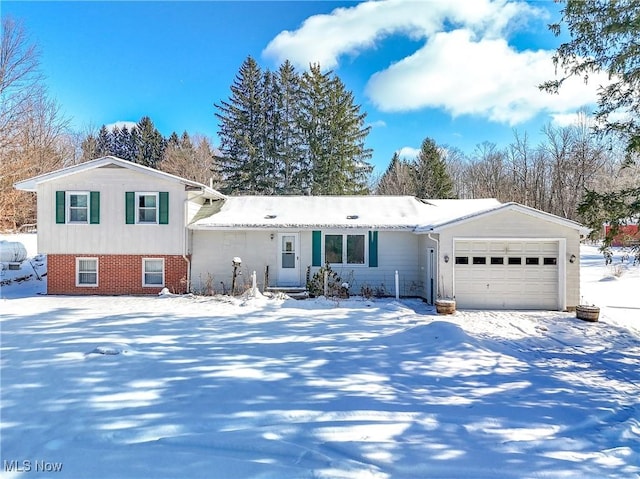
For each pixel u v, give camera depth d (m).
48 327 9.45
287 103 36.22
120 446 3.88
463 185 48.34
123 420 4.46
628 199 9.32
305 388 5.59
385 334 9.10
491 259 12.96
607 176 32.03
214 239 15.49
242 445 3.90
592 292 15.82
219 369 6.38
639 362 7.41
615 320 11.15
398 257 15.28
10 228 25.19
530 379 6.25
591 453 3.88
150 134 56.00
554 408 5.02
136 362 6.70
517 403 5.17
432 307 13.18
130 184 14.83
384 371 6.45
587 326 10.45
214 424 4.38
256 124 36.50
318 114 34.53
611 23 8.66
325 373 6.29
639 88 9.23
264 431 4.21
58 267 14.90
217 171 35.97
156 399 5.11
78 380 5.78
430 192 39.00
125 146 59.38
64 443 3.93
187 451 3.78
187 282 15.17
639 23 8.31
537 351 8.15
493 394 5.52
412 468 3.54
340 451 3.83
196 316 11.07
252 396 5.24
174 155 44.25
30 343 7.89
